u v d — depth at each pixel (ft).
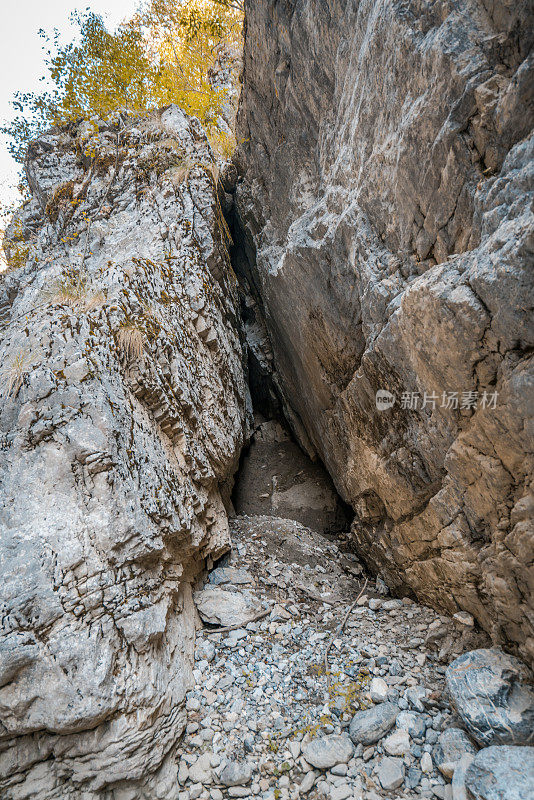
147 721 9.33
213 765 9.56
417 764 8.82
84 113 22.04
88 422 10.89
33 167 21.80
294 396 24.03
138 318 13.99
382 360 12.00
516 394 7.93
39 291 15.85
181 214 19.42
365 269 12.04
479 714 8.47
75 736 8.89
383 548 15.03
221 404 18.61
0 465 10.65
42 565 9.52
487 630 10.75
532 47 7.07
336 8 13.15
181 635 12.22
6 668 8.63
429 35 8.77
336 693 10.87
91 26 20.57
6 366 12.08
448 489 10.77
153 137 21.66
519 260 7.03
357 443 15.62
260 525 20.01
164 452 13.28
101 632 9.39
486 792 7.06
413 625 12.84
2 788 8.58
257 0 16.24
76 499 10.34
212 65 30.07
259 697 11.11
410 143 9.45
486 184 8.10
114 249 18.99
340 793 8.64
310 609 14.85
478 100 7.79
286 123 18.10
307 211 16.85
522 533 8.57
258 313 29.48
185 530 12.83
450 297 8.64
